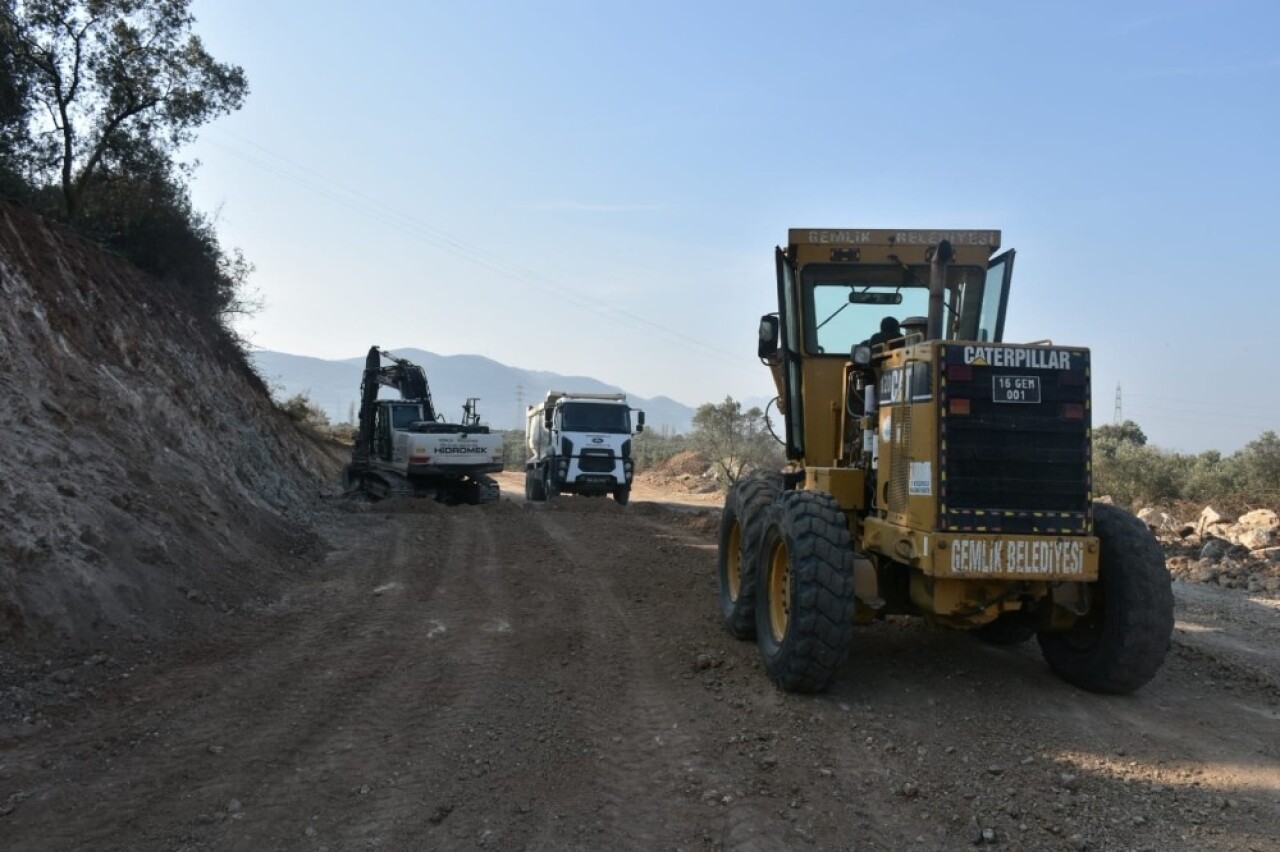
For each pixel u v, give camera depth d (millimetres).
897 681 6531
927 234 7762
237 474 13992
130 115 18578
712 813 4387
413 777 4723
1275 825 4391
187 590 8273
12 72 16094
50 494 7840
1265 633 8648
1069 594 6004
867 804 4535
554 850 3990
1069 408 5922
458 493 22016
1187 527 15609
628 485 23719
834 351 7926
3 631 6348
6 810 4246
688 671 6793
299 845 3988
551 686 6359
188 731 5340
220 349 21281
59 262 13383
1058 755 5230
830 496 6430
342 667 6746
